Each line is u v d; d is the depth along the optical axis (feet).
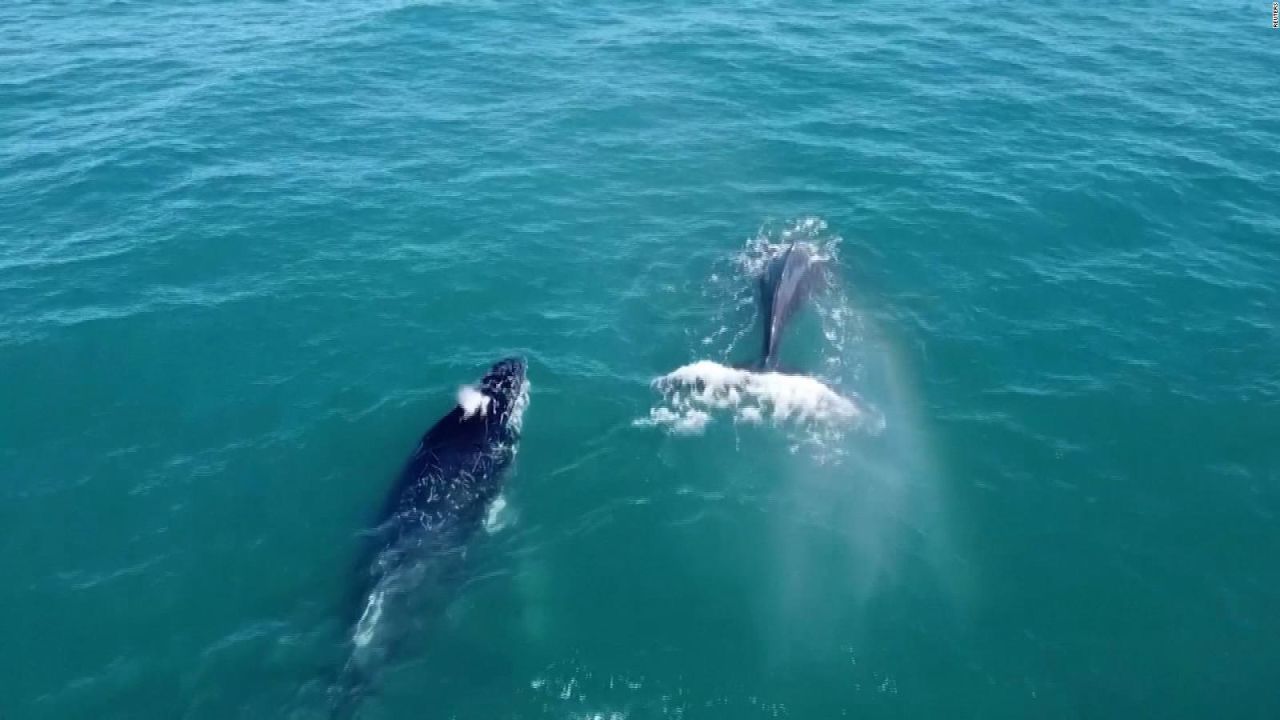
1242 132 159.84
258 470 90.58
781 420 96.53
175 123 159.22
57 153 148.66
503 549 82.02
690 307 113.80
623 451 92.43
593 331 109.60
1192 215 135.03
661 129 160.25
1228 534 85.61
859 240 127.95
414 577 77.87
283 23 209.67
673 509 86.58
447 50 193.98
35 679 72.23
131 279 117.80
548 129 159.43
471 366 103.65
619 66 186.80
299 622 76.13
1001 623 77.25
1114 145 154.81
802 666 73.56
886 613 77.82
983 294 117.29
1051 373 104.42
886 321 111.86
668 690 71.51
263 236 127.13
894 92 175.11
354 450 92.89
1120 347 108.58
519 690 71.15
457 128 159.53
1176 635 76.64
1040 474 91.30
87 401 98.94
